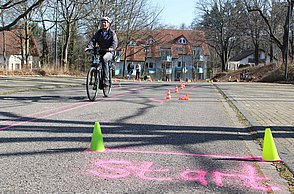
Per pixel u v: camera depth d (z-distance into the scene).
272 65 45.84
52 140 5.22
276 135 6.09
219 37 61.81
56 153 4.54
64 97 11.12
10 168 3.90
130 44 54.91
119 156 4.47
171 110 8.84
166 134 5.86
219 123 7.17
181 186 3.48
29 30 43.81
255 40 61.53
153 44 57.06
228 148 5.09
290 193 3.41
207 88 20.09
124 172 3.87
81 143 5.08
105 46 10.73
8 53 66.25
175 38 82.75
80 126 6.31
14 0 25.38
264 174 3.97
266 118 8.08
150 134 5.82
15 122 6.53
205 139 5.61
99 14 38.53
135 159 4.36
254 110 9.59
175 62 81.44
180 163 4.26
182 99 11.96
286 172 4.05
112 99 10.95
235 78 51.81
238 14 59.22
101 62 10.60
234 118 8.05
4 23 35.69
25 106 8.75
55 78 25.50
